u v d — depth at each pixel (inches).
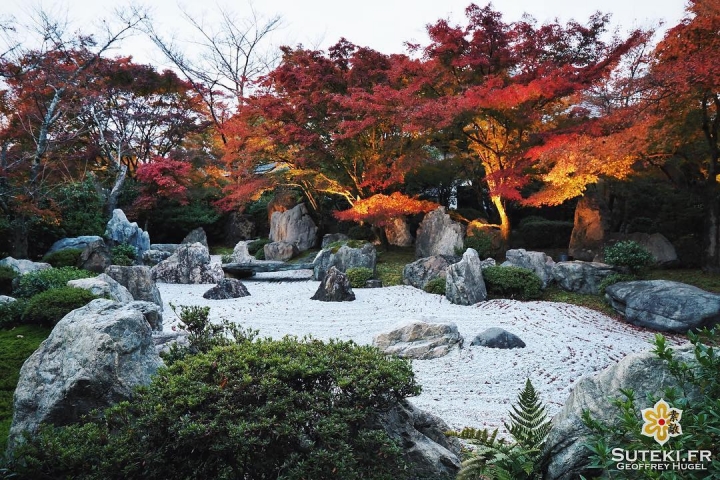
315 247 970.7
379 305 567.2
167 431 130.5
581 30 668.1
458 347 394.3
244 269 785.6
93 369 166.7
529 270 608.1
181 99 1108.5
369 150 788.0
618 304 534.6
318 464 125.3
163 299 607.5
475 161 797.2
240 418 128.7
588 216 724.7
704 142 610.5
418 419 179.0
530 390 159.0
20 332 323.6
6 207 671.1
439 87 735.1
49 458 134.0
